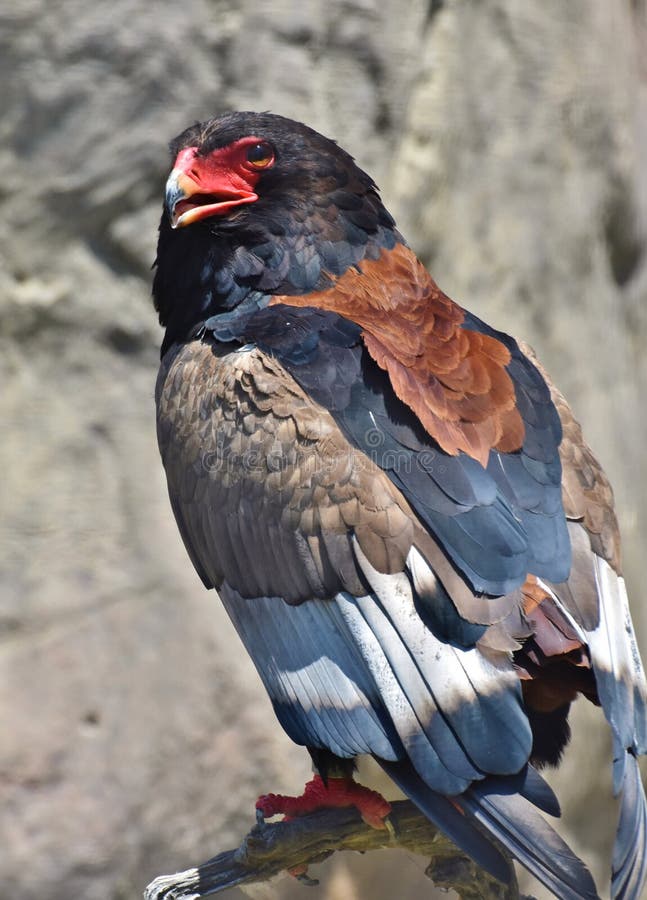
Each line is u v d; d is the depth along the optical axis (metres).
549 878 5.62
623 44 15.36
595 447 14.49
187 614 12.66
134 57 12.43
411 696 6.18
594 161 14.79
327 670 6.56
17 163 12.37
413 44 13.49
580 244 14.69
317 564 6.64
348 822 6.77
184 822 12.50
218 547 7.14
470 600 6.23
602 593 6.57
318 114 13.00
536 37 14.28
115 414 12.67
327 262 7.73
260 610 6.96
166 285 8.13
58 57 12.27
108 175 12.51
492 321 14.00
